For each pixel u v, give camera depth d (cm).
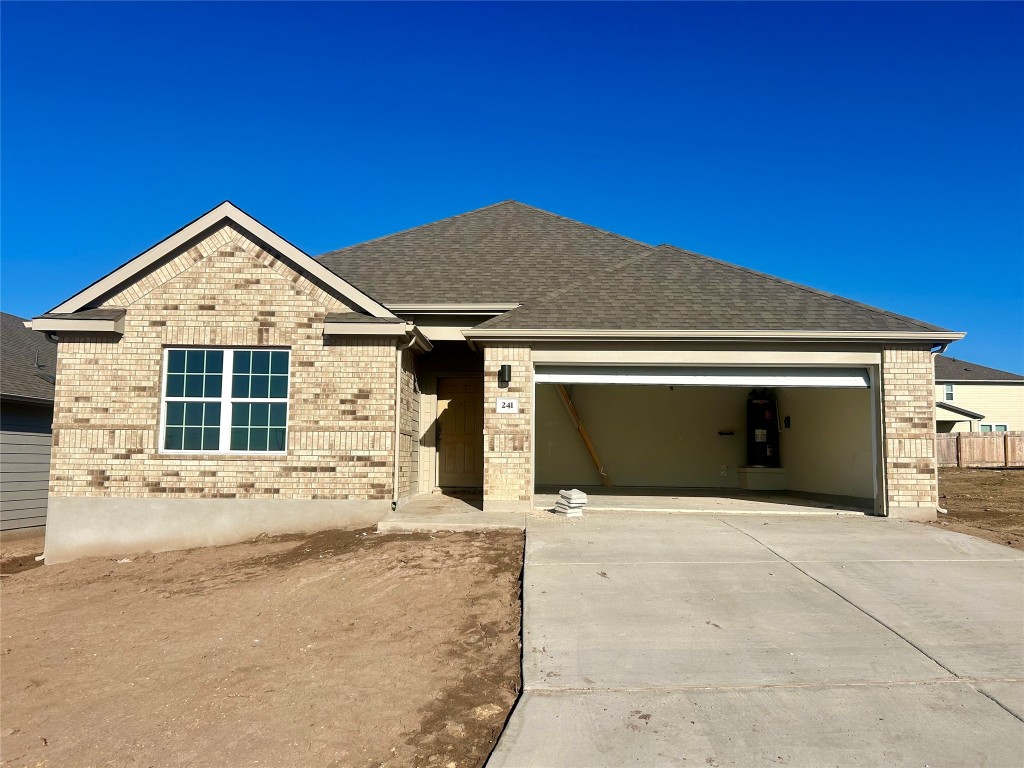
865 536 988
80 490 1171
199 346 1191
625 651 604
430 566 866
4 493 1639
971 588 762
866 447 1257
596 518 1129
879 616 681
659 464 1644
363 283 1439
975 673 557
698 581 783
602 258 1589
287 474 1166
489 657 615
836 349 1185
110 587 948
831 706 508
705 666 575
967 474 2334
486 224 1803
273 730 505
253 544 1115
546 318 1216
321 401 1177
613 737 470
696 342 1189
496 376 1192
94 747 497
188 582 930
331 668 605
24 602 910
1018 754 444
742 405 1666
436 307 1342
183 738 502
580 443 1647
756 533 1003
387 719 514
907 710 501
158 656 666
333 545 1024
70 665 659
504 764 439
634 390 1670
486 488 1180
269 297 1195
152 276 1203
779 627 655
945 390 4025
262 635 698
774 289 1341
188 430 1186
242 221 1194
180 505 1163
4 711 568
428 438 1479
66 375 1184
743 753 449
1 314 2155
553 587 761
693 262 1487
